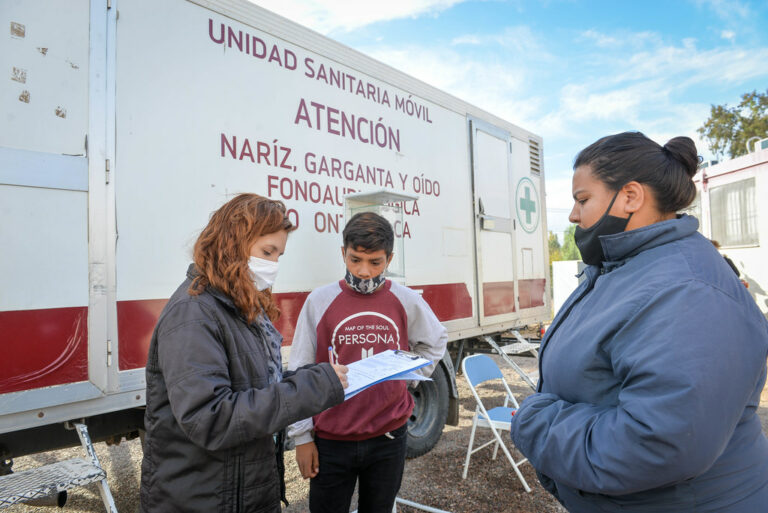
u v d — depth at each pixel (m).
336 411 1.76
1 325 1.80
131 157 2.19
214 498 1.19
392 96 3.65
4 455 1.99
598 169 1.14
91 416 2.22
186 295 1.22
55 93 1.98
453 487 3.18
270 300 1.44
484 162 4.61
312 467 1.78
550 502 2.97
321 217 3.03
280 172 2.81
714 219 9.14
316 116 3.05
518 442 1.16
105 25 2.14
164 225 2.28
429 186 3.93
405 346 1.95
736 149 22.12
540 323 5.38
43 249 1.91
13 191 1.85
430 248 3.88
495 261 4.65
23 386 1.83
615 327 0.99
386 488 1.83
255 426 1.12
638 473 0.90
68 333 1.96
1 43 1.86
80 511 2.89
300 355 1.90
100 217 2.07
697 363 0.87
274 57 2.84
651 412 0.88
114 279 2.09
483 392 5.77
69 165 2.00
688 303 0.92
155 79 2.30
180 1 2.42
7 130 1.86
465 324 4.18
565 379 1.11
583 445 0.99
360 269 1.85
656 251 1.06
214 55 2.54
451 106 4.25
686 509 0.97
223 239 1.28
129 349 2.12
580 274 1.31
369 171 3.39
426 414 3.75
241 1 2.69
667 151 1.14
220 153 2.53
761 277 8.08
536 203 5.45
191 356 1.14
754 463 1.00
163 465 1.20
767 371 1.03
